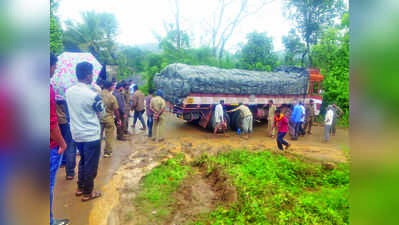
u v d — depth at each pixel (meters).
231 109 10.12
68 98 3.56
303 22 19.91
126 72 26.50
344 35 14.47
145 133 8.91
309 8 19.08
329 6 18.72
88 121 3.60
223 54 23.83
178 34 20.61
